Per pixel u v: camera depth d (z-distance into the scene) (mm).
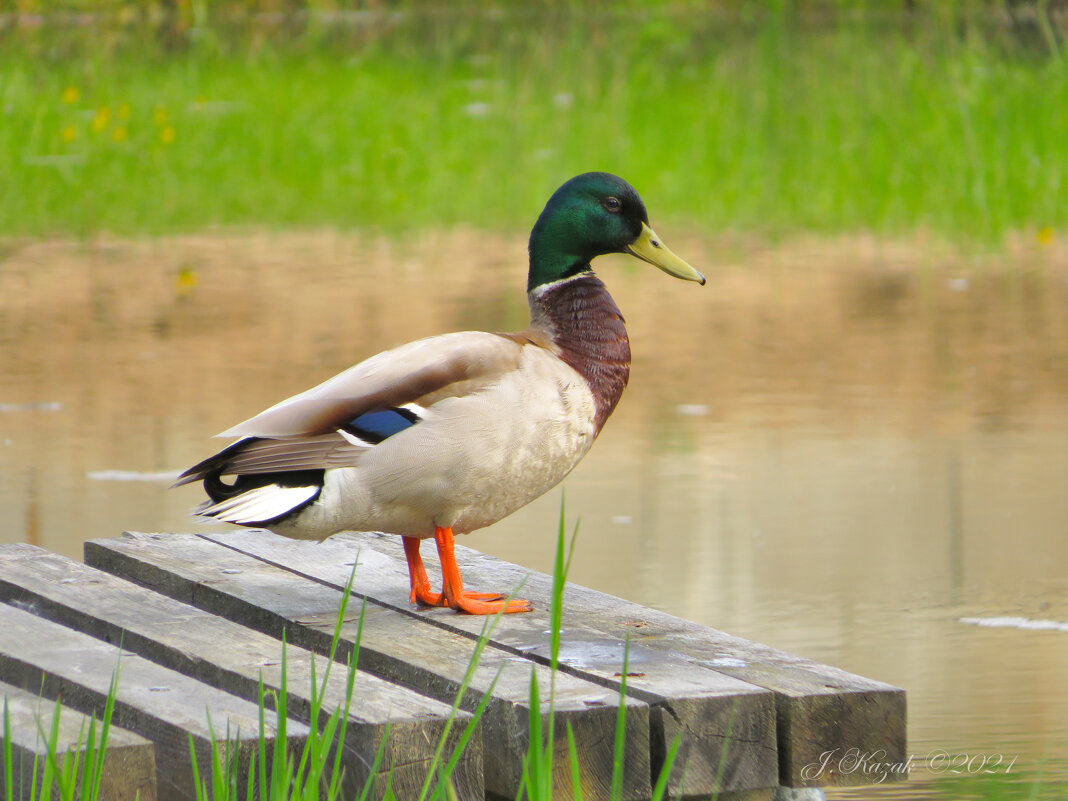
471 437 6223
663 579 8609
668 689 5656
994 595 8336
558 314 6980
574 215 7070
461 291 16500
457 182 22453
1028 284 17047
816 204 21203
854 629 7820
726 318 15664
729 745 5617
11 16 42031
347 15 45906
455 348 6355
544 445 6438
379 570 7371
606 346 6906
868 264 18109
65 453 11219
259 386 13070
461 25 42750
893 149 23844
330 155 24047
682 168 23062
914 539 9328
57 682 5641
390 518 6348
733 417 12242
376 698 5484
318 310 15773
